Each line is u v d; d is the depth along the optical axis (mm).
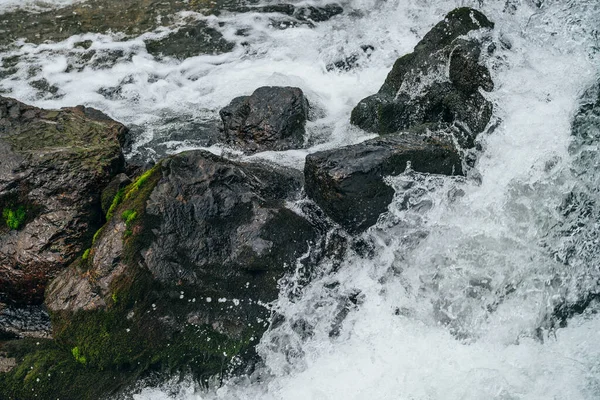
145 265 5148
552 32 6676
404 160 5551
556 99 6070
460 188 5707
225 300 5203
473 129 6156
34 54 8773
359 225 5547
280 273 5328
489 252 5504
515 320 5375
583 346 5242
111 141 6340
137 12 9484
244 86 8055
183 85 8172
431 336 5281
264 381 5203
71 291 5254
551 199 5695
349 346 5258
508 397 4895
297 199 5785
